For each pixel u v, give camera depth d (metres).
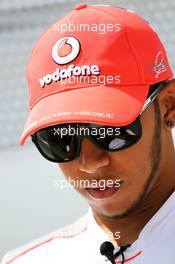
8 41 13.55
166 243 5.42
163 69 5.60
